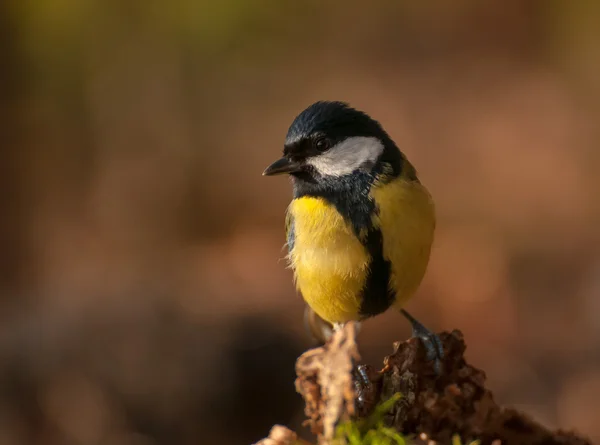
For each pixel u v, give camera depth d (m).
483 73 20.34
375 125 5.45
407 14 21.53
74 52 15.48
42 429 10.09
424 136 18.53
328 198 5.34
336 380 3.37
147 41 16.97
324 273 5.37
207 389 10.13
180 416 10.02
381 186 5.26
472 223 15.88
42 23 14.16
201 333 10.59
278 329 10.97
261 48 18.84
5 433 9.93
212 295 12.43
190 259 14.84
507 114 18.89
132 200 16.47
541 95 19.16
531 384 11.26
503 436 3.83
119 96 16.97
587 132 17.98
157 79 17.53
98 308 11.10
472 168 17.48
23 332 10.91
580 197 16.08
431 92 19.77
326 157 5.37
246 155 17.78
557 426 10.36
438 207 16.61
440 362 3.86
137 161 17.27
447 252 14.89
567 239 14.89
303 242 5.43
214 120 18.16
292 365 10.51
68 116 15.76
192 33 17.25
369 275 5.33
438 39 21.02
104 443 9.92
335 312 5.64
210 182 17.41
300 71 19.55
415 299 13.45
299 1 19.78
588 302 12.77
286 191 17.25
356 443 3.37
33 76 14.19
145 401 10.09
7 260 13.30
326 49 20.25
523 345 12.12
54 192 15.42
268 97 18.69
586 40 19.97
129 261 14.49
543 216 15.70
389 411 3.79
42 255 13.95
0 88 13.41
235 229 16.20
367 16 21.23
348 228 5.25
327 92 19.30
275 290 12.79
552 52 20.44
